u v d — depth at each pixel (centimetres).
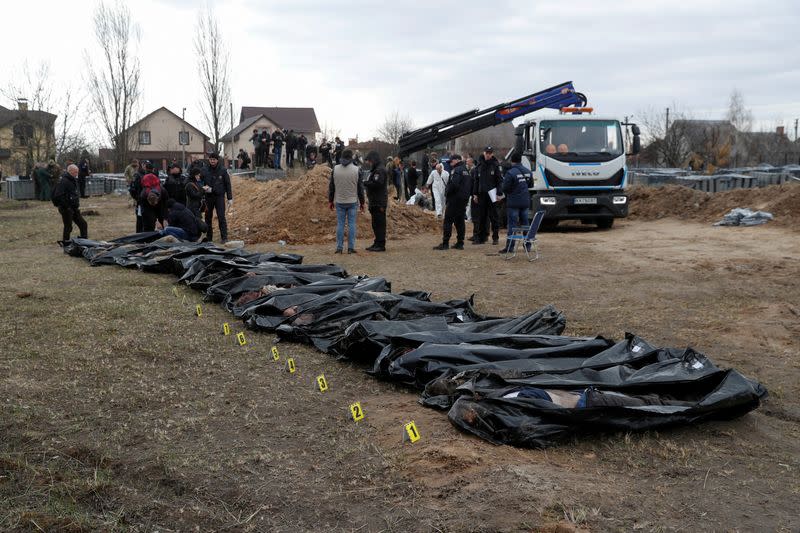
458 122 2217
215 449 477
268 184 2592
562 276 1215
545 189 1916
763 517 383
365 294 837
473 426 489
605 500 391
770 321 866
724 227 1909
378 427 516
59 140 3953
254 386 618
